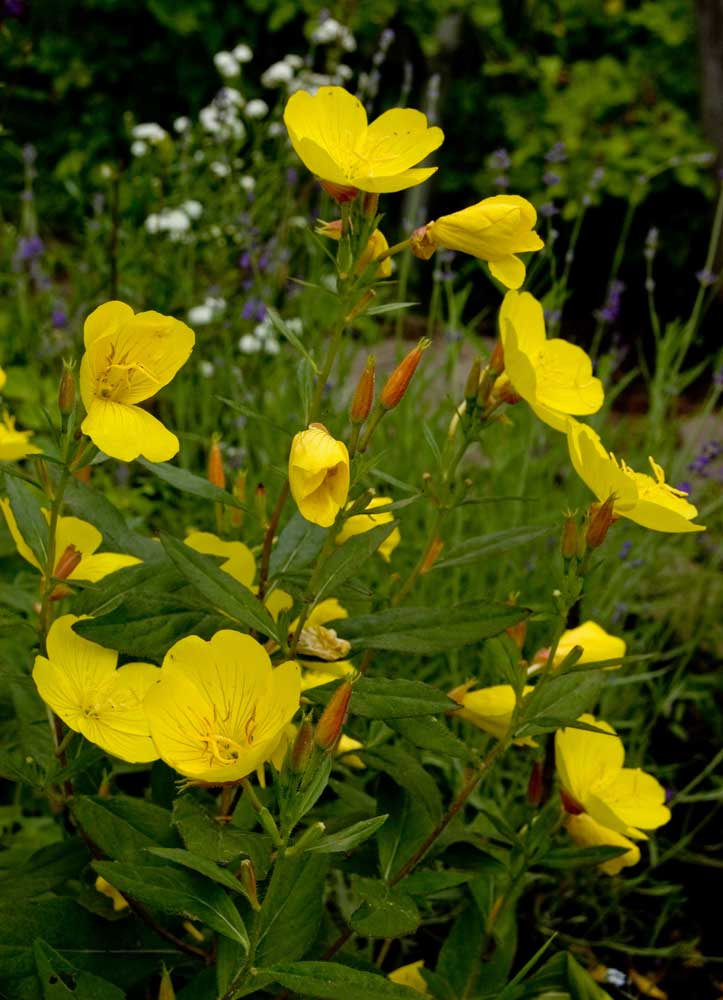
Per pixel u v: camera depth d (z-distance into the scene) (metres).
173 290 1.29
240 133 1.41
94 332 0.52
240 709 0.52
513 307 0.58
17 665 0.77
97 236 1.35
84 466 0.55
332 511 0.52
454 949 0.65
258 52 2.16
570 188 1.95
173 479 0.58
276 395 1.12
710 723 1.01
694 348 1.92
